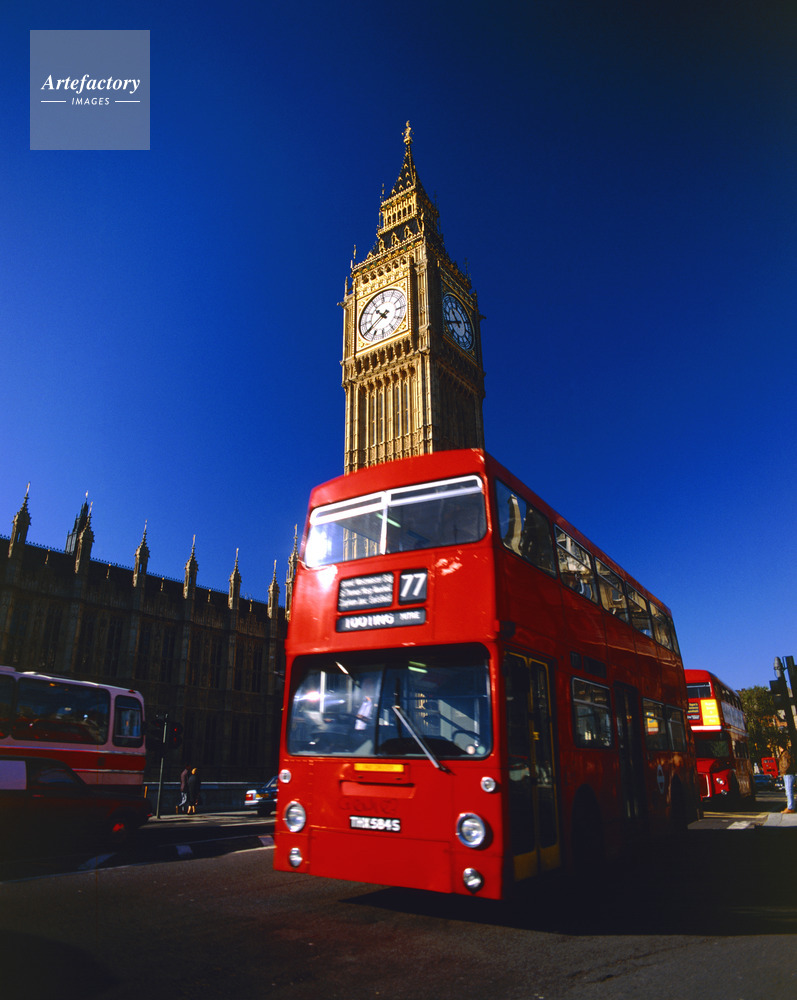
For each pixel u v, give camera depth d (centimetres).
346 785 729
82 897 841
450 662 714
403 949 642
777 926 748
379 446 6625
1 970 552
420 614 745
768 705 9225
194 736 5247
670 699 1554
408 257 6881
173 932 685
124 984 529
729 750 2572
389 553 805
